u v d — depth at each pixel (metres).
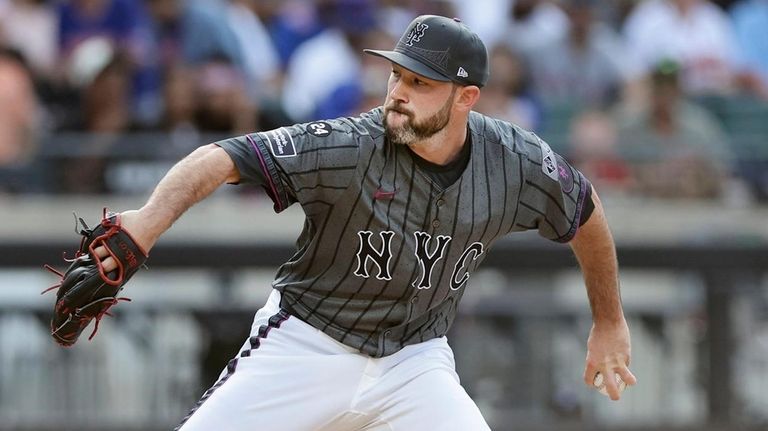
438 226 13.43
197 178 12.51
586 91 31.84
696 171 29.38
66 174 28.56
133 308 25.88
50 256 25.72
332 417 14.02
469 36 13.04
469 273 14.26
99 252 12.34
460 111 13.11
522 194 13.84
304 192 12.96
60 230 28.09
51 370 25.77
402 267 13.51
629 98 31.84
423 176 13.21
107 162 28.59
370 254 13.40
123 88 29.47
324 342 13.88
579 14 32.22
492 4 34.25
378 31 31.84
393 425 14.12
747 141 29.89
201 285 26.08
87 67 29.64
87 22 30.50
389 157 13.16
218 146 12.71
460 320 26.11
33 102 29.44
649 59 33.84
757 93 33.94
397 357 14.12
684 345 26.70
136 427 25.72
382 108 13.48
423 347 14.30
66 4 30.69
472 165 13.48
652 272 26.61
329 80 31.05
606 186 29.25
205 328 25.83
